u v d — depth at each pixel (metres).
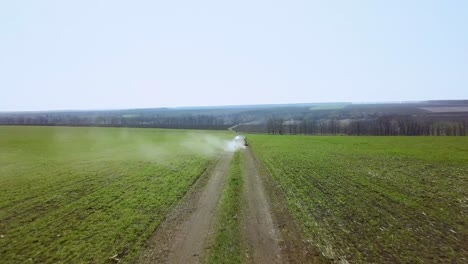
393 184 22.45
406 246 11.29
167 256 10.66
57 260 10.42
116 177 26.00
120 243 11.76
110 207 16.73
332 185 22.05
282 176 25.58
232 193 19.58
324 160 35.94
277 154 42.56
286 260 10.24
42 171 29.45
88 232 12.91
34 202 17.97
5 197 19.22
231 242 11.75
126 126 132.62
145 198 18.59
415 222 13.98
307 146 55.75
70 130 104.31
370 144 59.12
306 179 24.31
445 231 12.83
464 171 28.31
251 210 15.91
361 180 23.89
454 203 17.28
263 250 11.03
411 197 18.64
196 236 12.41
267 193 19.64
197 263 10.12
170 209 16.22
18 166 32.78
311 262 10.09
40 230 13.23
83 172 28.72
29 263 10.21
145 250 11.16
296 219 14.41
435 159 36.56
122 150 50.22
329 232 12.73
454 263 9.94
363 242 11.68
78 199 18.61
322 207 16.45
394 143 60.59
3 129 104.62
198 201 17.86
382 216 14.89
